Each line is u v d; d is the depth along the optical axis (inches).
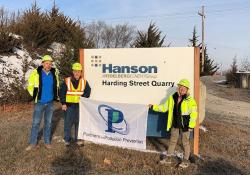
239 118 663.1
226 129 505.0
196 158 338.6
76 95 368.2
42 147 355.3
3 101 596.4
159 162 319.0
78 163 311.6
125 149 354.6
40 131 425.7
